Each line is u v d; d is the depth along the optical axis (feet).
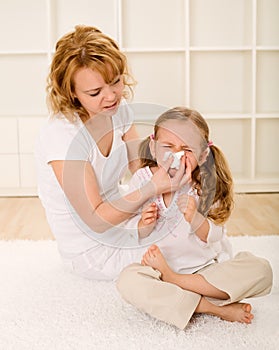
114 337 5.25
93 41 5.75
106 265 6.46
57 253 7.72
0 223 9.71
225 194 6.02
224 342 5.11
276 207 10.50
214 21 12.78
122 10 12.66
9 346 5.14
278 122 12.96
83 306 5.93
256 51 12.60
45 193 6.47
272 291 6.24
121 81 5.94
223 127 12.99
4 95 12.76
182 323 5.31
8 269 7.11
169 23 12.76
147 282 5.45
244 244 7.94
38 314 5.78
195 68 12.87
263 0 12.69
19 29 12.65
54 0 12.47
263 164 13.08
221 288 5.48
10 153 11.60
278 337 5.18
